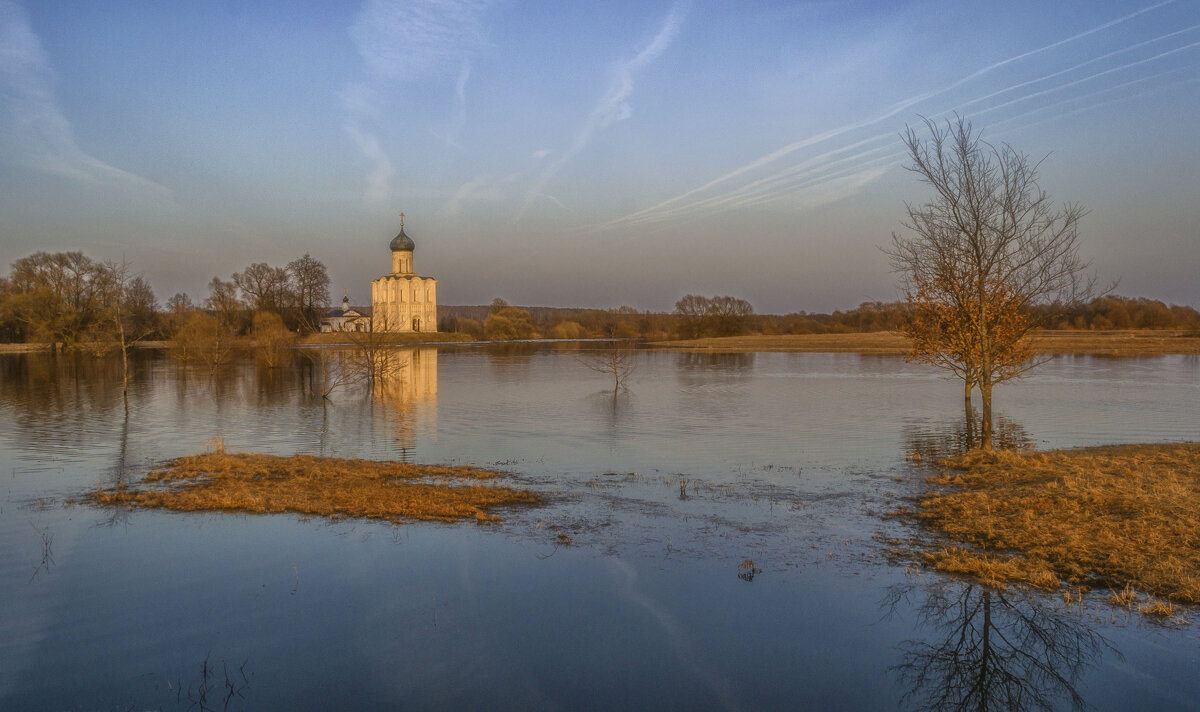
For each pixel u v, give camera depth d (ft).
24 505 49.42
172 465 63.82
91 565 37.91
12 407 109.29
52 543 41.32
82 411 104.94
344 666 27.63
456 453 72.33
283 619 31.68
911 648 29.09
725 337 423.64
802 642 29.58
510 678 26.84
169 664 27.94
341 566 37.73
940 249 71.72
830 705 25.21
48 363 205.16
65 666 27.81
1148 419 95.55
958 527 43.06
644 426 91.71
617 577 36.24
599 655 28.43
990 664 27.76
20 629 30.86
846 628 30.78
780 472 61.98
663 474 61.36
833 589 34.63
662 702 25.41
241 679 26.84
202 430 87.35
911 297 76.74
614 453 72.23
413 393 134.51
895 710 24.91
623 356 261.85
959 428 88.94
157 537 42.22
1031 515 43.06
